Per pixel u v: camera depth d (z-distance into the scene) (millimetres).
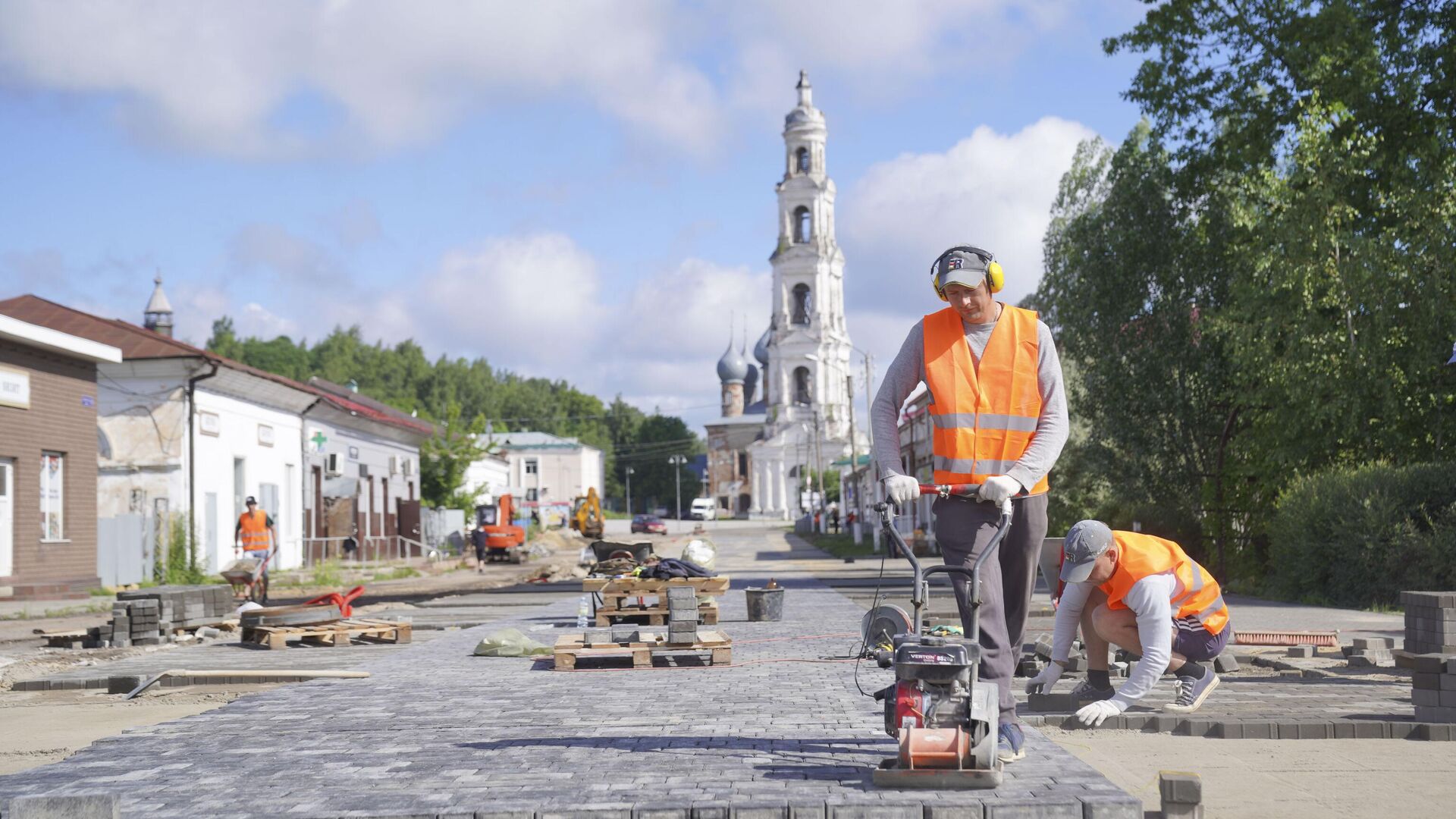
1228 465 27141
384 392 157125
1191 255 27500
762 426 145000
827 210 122438
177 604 15516
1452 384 22031
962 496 5500
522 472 127188
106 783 5512
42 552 27000
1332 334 22234
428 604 21922
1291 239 22578
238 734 6902
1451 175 22531
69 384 28172
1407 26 24750
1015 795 4859
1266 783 5695
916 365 5805
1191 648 7773
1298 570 20500
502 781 5398
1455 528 18078
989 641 5445
